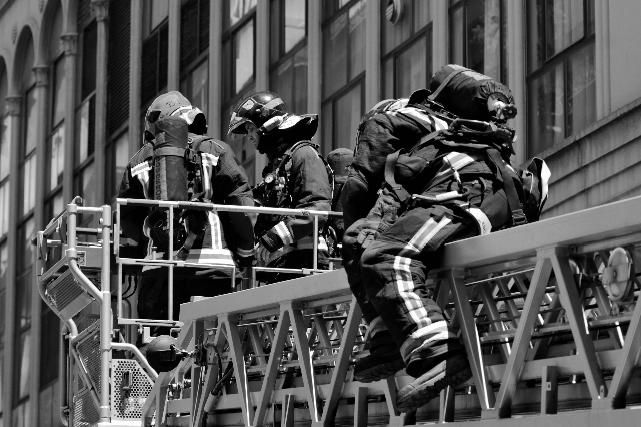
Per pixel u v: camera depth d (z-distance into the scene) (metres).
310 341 11.35
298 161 13.81
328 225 13.91
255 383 11.46
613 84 19.09
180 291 13.55
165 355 12.07
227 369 11.58
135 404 13.48
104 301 13.25
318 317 10.82
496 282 9.38
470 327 8.85
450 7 23.64
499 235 8.54
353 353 10.70
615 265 7.84
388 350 9.11
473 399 9.31
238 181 13.73
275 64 30.66
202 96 34.19
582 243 8.15
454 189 8.97
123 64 38.53
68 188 41.25
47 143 43.22
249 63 31.75
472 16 22.89
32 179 44.19
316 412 10.27
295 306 10.44
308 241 13.84
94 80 40.16
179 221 13.47
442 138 9.12
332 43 28.25
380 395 9.94
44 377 41.94
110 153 39.00
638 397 7.98
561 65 20.48
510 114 9.26
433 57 23.98
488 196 8.99
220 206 13.34
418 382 8.67
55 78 42.97
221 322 11.37
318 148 14.04
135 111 37.50
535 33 21.19
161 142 13.62
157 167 13.52
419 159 9.08
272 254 14.02
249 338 11.78
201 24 34.34
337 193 14.37
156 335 13.57
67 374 14.90
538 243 8.27
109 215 13.29
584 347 8.07
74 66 41.53
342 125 27.66
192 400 11.87
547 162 20.31
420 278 8.84
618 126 18.58
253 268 13.66
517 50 21.47
